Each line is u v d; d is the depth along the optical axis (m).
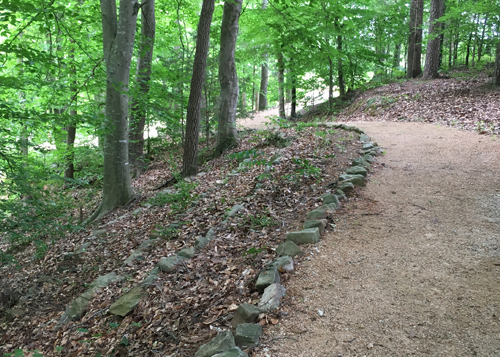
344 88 17.94
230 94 10.81
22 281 5.96
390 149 7.27
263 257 3.96
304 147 8.11
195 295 3.74
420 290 3.00
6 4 5.15
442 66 17.31
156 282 4.25
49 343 4.18
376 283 3.19
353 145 7.75
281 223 4.82
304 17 11.79
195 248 4.86
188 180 8.82
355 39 14.48
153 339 3.32
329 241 4.07
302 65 13.77
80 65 7.81
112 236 6.74
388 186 5.45
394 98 13.02
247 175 7.62
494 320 2.53
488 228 3.86
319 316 2.87
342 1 11.59
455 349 2.34
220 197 6.74
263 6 14.94
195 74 9.05
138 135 11.97
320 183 5.91
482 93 10.54
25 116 5.07
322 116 16.20
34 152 10.60
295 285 3.32
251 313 2.95
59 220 8.58
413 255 3.56
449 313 2.68
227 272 3.94
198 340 2.97
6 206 4.77
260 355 2.56
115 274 5.11
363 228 4.27
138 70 11.06
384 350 2.42
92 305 4.57
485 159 6.02
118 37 7.47
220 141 10.98
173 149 13.62
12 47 5.42
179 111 12.30
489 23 14.41
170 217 6.61
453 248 3.58
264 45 14.26
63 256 6.40
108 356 3.38
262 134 10.64
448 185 5.21
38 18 6.09
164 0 12.48
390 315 2.76
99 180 12.41
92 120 5.80
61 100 9.70
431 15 14.57
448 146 7.02
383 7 15.59
